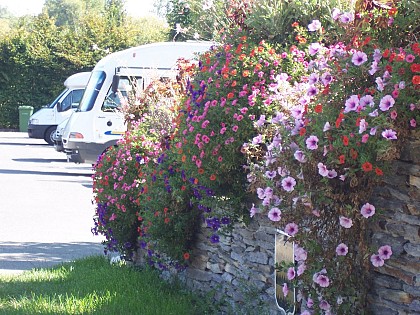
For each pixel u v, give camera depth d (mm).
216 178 6934
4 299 8516
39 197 19094
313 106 5195
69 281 9445
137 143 10125
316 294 5227
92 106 21625
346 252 5051
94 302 8047
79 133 21547
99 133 21562
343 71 5027
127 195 9914
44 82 46625
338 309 5113
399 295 4980
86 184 22266
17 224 14906
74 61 45500
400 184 4926
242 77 6930
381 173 4699
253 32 7832
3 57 46281
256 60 6910
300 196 5086
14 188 20922
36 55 45969
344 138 4688
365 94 4883
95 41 46031
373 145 4695
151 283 8828
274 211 5316
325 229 5156
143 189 9023
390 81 4656
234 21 8242
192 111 7273
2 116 47000
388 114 4633
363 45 5102
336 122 4723
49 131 34062
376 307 5141
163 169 8438
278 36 7699
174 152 7945
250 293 6949
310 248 5156
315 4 7461
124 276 9211
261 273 6879
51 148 35625
